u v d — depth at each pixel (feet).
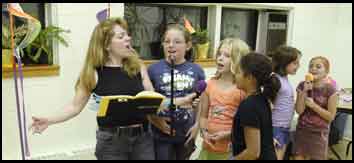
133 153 6.18
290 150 9.55
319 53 15.47
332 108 8.84
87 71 5.99
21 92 8.51
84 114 10.36
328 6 15.20
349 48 15.42
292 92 8.32
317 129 8.94
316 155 9.05
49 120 5.97
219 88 6.80
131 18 11.03
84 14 9.89
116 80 5.98
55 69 9.55
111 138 5.96
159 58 11.77
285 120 8.21
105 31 5.94
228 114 6.62
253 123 5.20
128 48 6.07
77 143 10.39
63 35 9.64
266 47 14.24
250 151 5.26
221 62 6.63
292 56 8.06
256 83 5.39
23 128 8.82
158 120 6.76
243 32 13.78
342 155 11.94
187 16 12.26
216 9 12.49
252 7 13.32
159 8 11.59
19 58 8.28
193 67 7.11
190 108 6.98
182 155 7.09
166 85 6.82
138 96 5.76
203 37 12.18
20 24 8.95
